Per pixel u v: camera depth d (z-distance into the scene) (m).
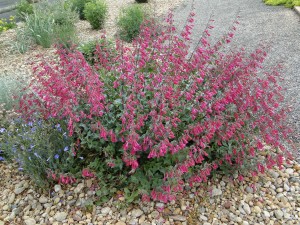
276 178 3.05
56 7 8.01
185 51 3.10
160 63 3.10
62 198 2.87
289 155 2.99
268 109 2.93
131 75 2.69
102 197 2.80
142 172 2.80
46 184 2.96
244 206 2.77
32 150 2.89
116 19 7.98
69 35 6.66
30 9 8.39
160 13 9.34
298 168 3.15
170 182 2.52
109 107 2.76
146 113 2.72
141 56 2.93
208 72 3.04
